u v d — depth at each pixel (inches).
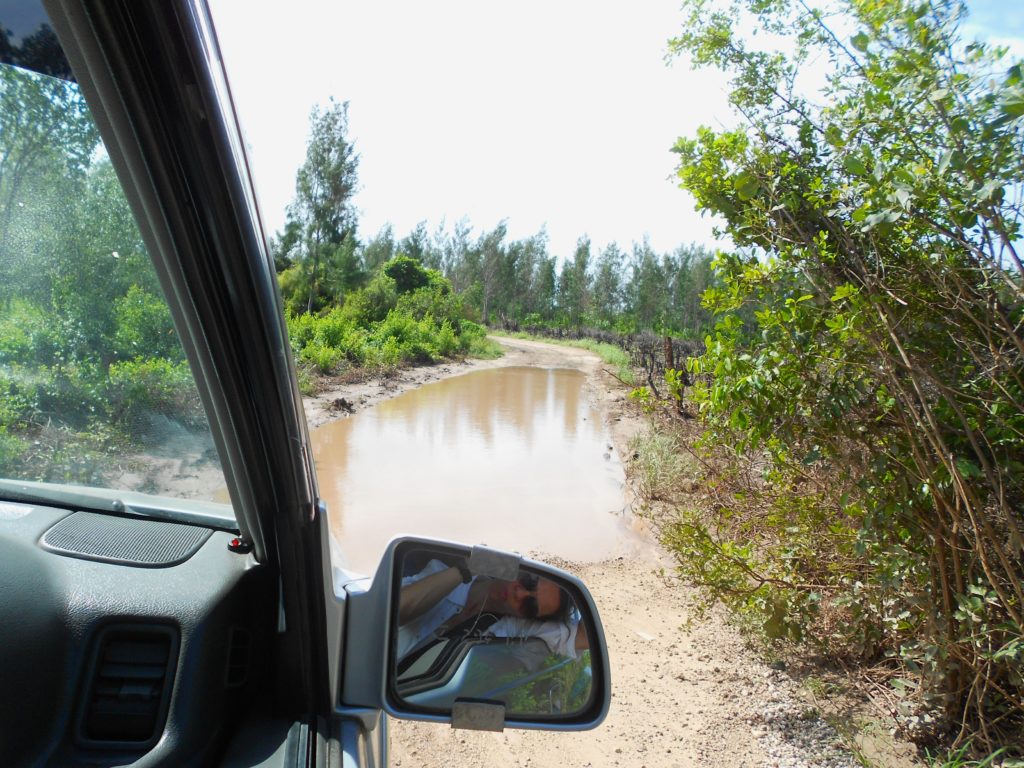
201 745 46.9
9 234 42.6
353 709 58.9
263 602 55.7
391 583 61.5
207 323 43.0
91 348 47.0
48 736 43.1
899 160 114.9
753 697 171.3
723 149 140.6
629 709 167.8
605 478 407.5
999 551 118.5
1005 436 124.6
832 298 121.5
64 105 37.4
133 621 47.9
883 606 159.0
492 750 152.5
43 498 55.1
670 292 1978.3
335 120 1298.0
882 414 134.7
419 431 532.4
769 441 148.9
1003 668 136.0
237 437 47.8
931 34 101.7
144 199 39.1
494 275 2455.7
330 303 1371.8
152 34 33.9
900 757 145.4
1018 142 98.7
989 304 116.6
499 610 63.7
